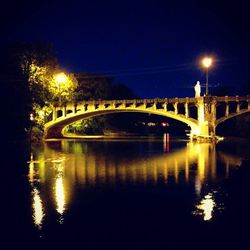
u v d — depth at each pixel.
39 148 62.00
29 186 28.70
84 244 16.25
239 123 95.56
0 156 49.88
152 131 143.00
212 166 38.22
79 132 110.88
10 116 70.19
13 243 16.48
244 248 15.08
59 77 86.38
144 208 21.62
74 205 22.58
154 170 35.84
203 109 72.88
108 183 29.41
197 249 15.27
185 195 24.64
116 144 70.94
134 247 15.78
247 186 24.36
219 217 19.42
